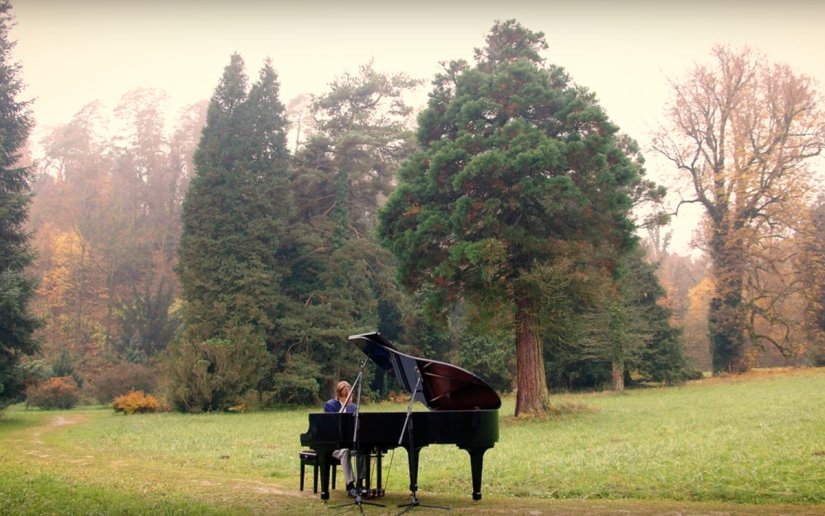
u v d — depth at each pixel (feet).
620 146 91.97
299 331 123.95
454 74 85.87
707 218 160.35
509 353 137.80
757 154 152.15
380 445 30.32
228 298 117.80
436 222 75.72
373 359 35.09
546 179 73.87
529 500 31.83
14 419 90.63
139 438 65.67
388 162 149.48
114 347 176.76
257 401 112.68
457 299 83.30
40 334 181.16
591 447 50.06
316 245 133.59
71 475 38.04
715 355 156.46
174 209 212.43
